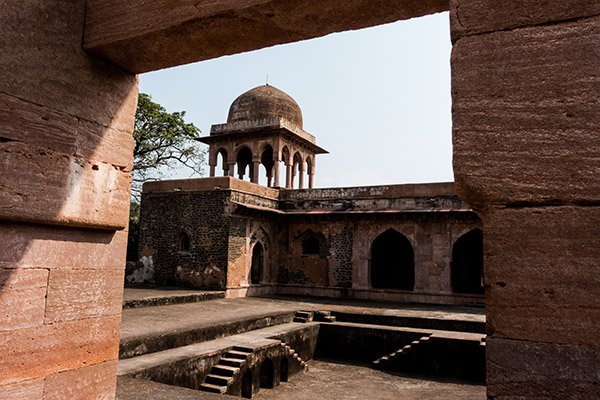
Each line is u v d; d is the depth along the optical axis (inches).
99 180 132.7
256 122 828.0
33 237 117.9
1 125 109.0
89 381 129.7
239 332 431.5
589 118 78.9
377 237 727.1
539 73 82.7
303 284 768.3
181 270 709.3
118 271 140.8
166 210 740.7
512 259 81.8
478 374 418.3
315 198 776.3
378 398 357.1
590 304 76.2
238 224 699.4
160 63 136.2
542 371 77.9
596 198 77.3
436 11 105.0
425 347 444.8
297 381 405.7
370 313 537.3
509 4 85.8
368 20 109.5
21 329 113.8
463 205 668.7
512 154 83.0
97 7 126.7
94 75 131.5
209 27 113.8
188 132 907.4
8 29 111.1
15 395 111.6
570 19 81.7
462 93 87.4
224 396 190.2
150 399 183.6
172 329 370.3
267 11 106.3
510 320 80.9
